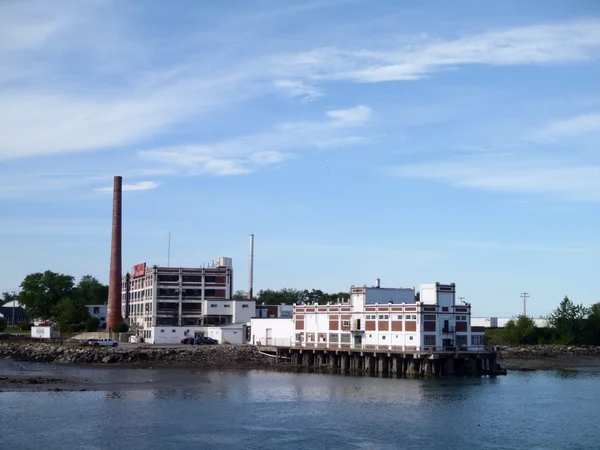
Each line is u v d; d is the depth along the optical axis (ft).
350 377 444.14
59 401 323.37
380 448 247.50
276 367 508.94
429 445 253.24
